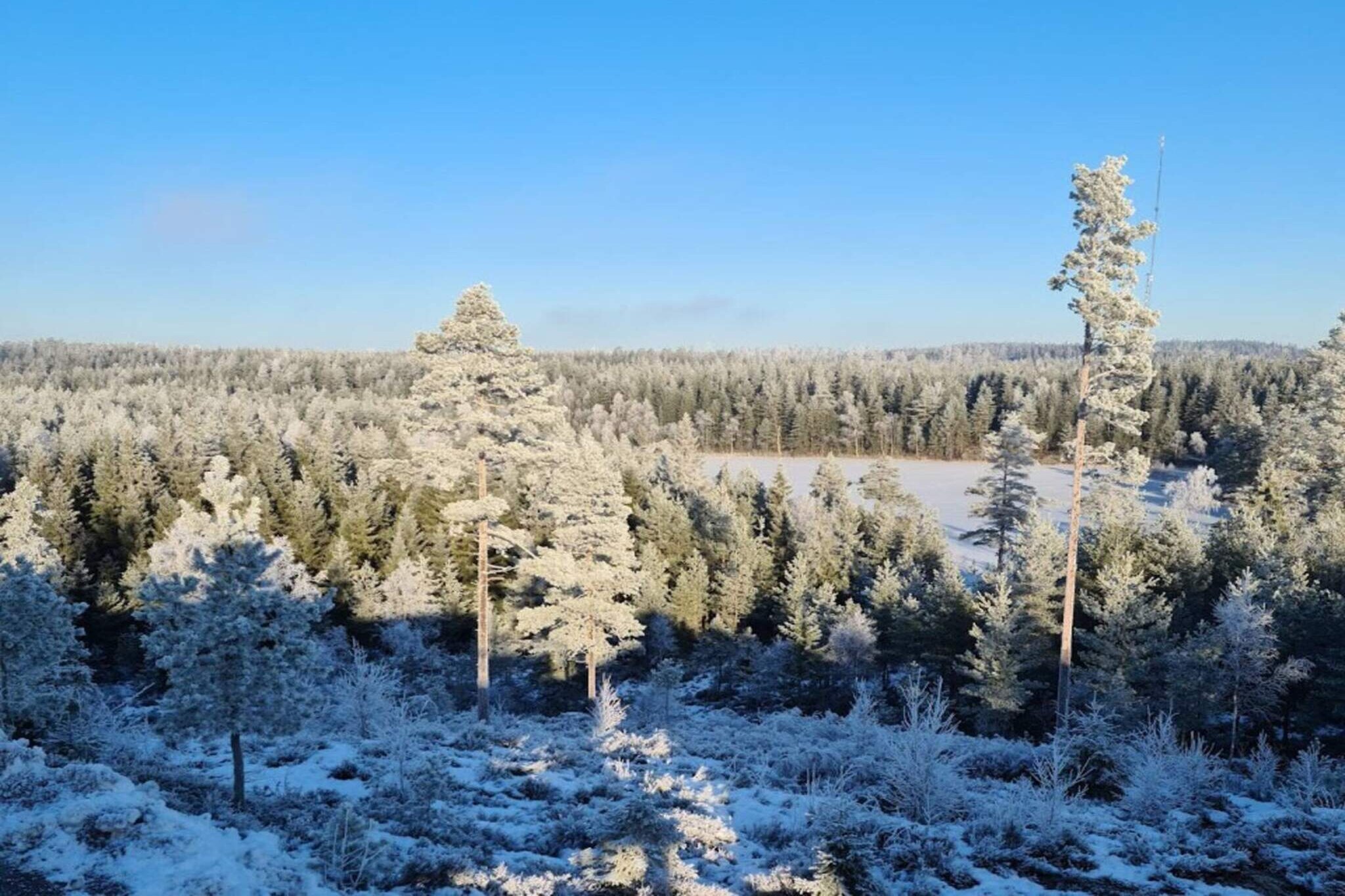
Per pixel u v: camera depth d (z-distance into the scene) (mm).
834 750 18984
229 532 11977
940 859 11578
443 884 10039
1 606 15852
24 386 127000
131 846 8641
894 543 52688
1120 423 23766
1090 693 29438
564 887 9898
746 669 39594
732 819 13609
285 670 11945
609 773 16656
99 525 46781
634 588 32031
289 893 8547
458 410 22062
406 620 39562
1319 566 34594
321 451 69250
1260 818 14234
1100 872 11438
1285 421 62875
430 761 15070
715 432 142625
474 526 25672
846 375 150625
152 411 111750
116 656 37219
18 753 10516
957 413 126375
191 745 18188
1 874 7859
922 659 35750
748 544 47906
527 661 38969
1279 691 27141
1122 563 32906
